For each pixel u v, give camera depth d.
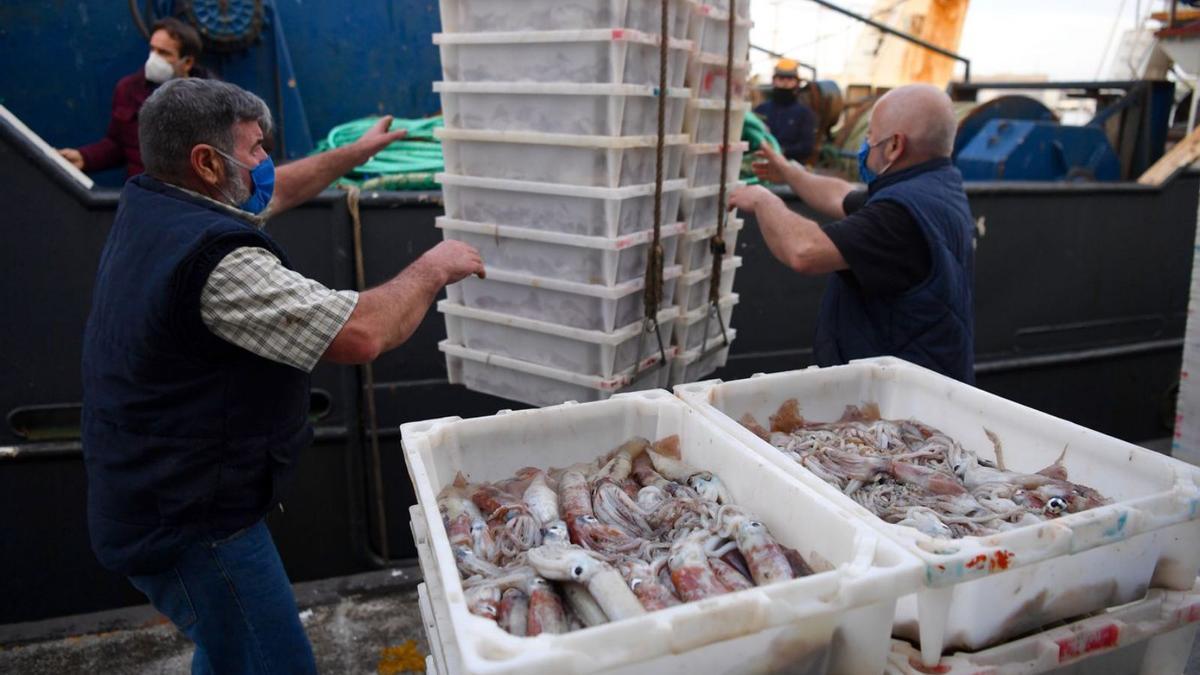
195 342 1.72
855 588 1.21
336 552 3.73
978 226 4.32
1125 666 1.61
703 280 2.67
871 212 2.49
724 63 2.52
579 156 2.21
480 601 1.33
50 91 3.93
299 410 1.97
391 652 3.22
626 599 1.28
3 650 3.26
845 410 2.28
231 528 1.90
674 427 1.99
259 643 1.98
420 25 4.53
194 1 3.79
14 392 3.18
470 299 2.59
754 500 1.67
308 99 4.40
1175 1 5.63
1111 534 1.39
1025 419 1.97
